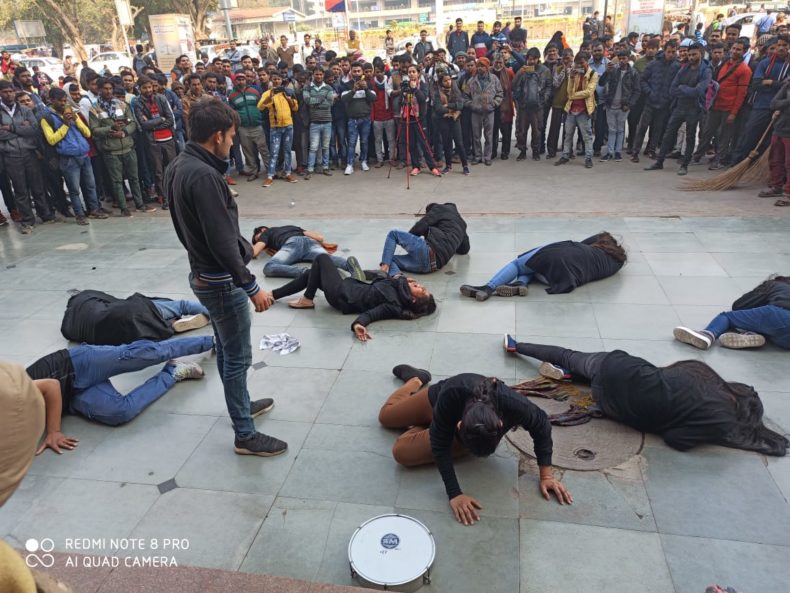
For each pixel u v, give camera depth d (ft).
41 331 15.58
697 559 7.96
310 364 13.34
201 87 29.71
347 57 34.81
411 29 125.18
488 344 13.78
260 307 9.11
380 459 10.23
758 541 8.20
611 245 16.99
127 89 28.40
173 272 19.43
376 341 14.23
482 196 26.11
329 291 15.57
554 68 31.78
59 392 10.77
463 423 7.93
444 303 16.06
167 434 11.19
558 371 12.03
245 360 9.91
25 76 27.37
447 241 17.93
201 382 12.91
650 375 10.19
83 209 25.98
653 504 8.92
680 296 15.56
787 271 16.62
